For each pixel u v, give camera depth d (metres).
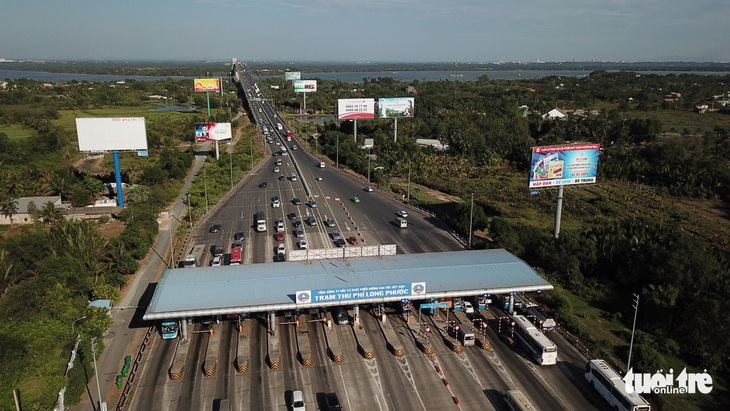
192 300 65.25
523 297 82.06
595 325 74.44
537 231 101.81
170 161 157.75
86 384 59.34
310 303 65.38
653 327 72.25
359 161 177.25
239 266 75.56
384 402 56.31
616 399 54.53
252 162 177.38
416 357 64.62
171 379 59.81
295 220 116.75
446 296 69.19
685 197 147.00
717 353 64.88
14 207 112.06
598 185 157.62
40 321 63.28
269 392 57.72
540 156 94.12
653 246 84.12
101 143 120.94
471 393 58.00
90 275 81.19
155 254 98.06
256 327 71.31
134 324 72.62
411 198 142.12
